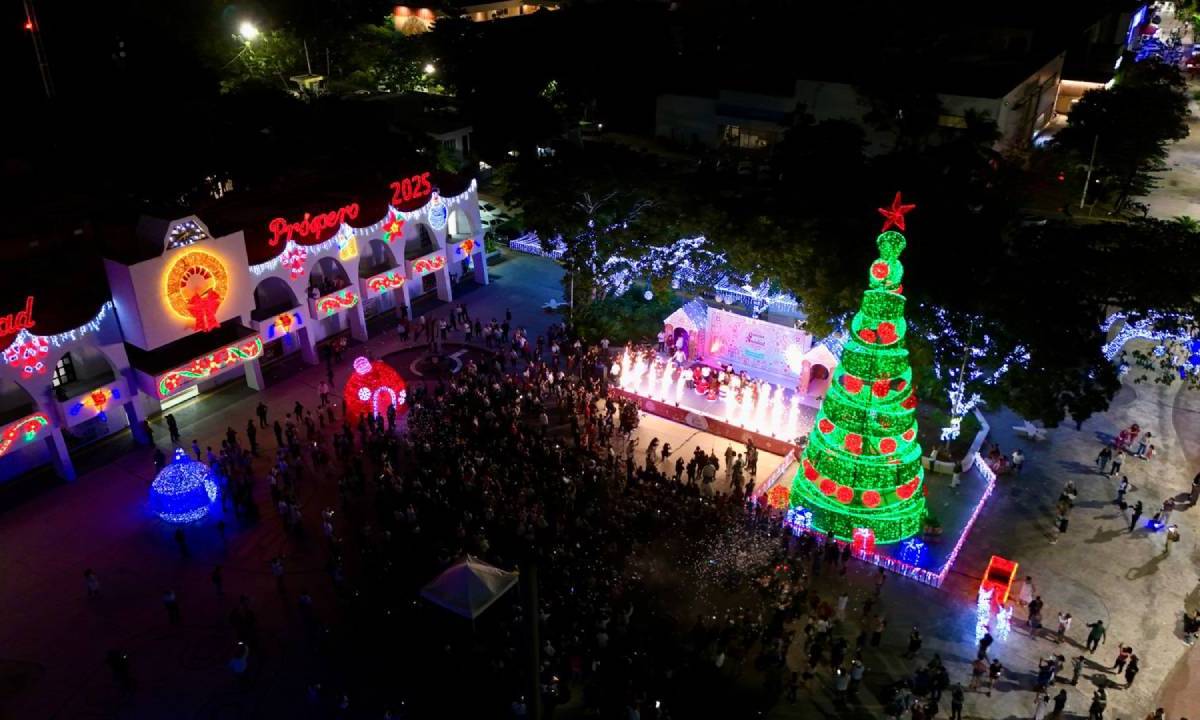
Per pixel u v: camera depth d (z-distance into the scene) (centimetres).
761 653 3247
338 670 3184
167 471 3919
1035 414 3850
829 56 8331
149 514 4044
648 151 8512
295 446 4322
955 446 4472
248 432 4409
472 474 3997
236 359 4725
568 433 4562
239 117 6875
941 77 7388
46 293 4038
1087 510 4075
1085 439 4616
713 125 8450
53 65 7456
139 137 6206
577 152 5612
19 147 6319
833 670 3200
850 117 7544
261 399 4988
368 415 4525
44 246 4244
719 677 3155
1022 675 3192
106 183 6022
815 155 5225
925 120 6800
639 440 4606
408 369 5291
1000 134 5853
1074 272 3953
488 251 6969
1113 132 7144
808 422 4650
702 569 3653
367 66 9888
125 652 3291
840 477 3756
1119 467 4275
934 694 3028
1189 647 3309
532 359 5291
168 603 3378
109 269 4253
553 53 9244
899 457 3712
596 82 9338
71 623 3425
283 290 5222
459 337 5684
